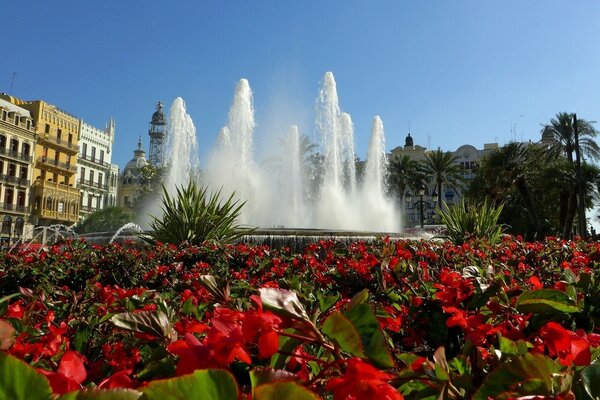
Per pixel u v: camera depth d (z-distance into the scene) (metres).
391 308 2.10
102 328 1.63
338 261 3.51
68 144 49.31
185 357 0.61
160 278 4.68
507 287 1.60
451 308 1.27
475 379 0.87
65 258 5.11
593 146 29.50
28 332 1.26
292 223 20.75
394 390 0.59
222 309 0.87
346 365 0.67
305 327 0.71
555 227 28.59
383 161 24.53
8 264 4.70
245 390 0.79
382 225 23.03
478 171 31.56
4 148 41.06
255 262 5.19
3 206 40.81
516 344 1.02
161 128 71.88
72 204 49.66
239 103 19.66
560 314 1.28
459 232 9.29
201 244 7.03
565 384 0.68
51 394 0.48
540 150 28.31
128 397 0.50
